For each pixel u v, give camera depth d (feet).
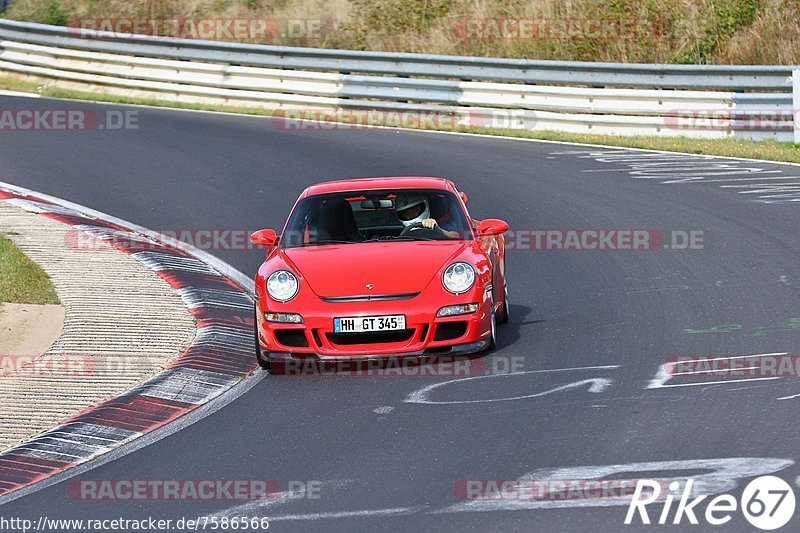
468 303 92.12
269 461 72.23
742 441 69.15
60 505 66.95
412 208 105.91
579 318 107.65
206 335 104.78
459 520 59.26
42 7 321.93
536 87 231.30
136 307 113.91
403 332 91.66
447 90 239.91
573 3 286.05
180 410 86.28
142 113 248.32
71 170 192.34
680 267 125.80
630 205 160.97
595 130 226.99
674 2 279.28
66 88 273.95
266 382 92.58
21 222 150.10
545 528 57.41
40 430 82.07
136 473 72.02
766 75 217.97
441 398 83.66
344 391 87.61
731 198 162.20
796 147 205.87
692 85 222.28
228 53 261.65
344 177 183.52
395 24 296.71
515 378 87.92
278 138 220.02
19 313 110.73
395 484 65.82
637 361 90.79
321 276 94.53
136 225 156.76
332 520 60.70
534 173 186.50
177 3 314.96
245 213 162.61
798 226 141.59
